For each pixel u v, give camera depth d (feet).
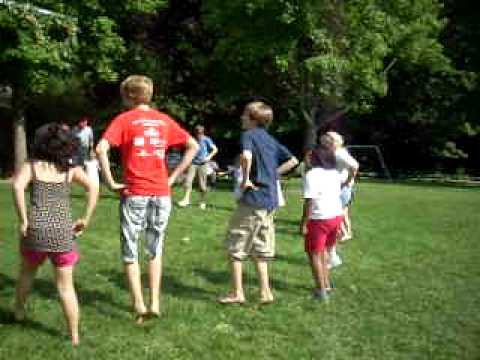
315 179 23.21
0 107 93.86
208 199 55.21
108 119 95.14
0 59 67.62
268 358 17.87
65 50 70.08
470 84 106.93
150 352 17.98
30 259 18.62
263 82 88.12
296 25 74.43
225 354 17.99
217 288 24.75
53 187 18.10
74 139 18.62
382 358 18.12
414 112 118.21
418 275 28.09
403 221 45.01
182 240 33.83
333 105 83.20
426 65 97.66
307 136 84.33
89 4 74.54
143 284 24.88
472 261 31.45
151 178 20.24
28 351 17.85
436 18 88.53
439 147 121.08
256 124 22.77
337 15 75.36
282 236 36.70
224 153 112.57
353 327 20.66
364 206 53.62
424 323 21.25
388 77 112.16
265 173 22.25
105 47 76.89
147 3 81.25
